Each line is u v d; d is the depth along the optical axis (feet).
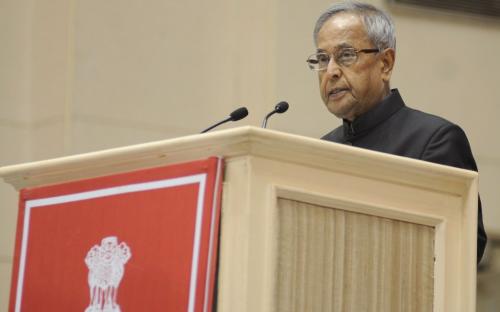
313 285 17.16
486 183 47.57
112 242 18.04
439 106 46.98
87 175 18.90
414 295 18.26
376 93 26.18
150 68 42.06
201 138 17.08
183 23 42.78
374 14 26.09
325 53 26.04
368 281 17.76
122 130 41.29
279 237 16.93
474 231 18.81
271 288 16.53
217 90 42.91
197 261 16.79
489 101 47.78
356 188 17.85
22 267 19.40
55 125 41.27
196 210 17.01
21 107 42.45
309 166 17.35
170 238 17.26
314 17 44.70
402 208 18.31
